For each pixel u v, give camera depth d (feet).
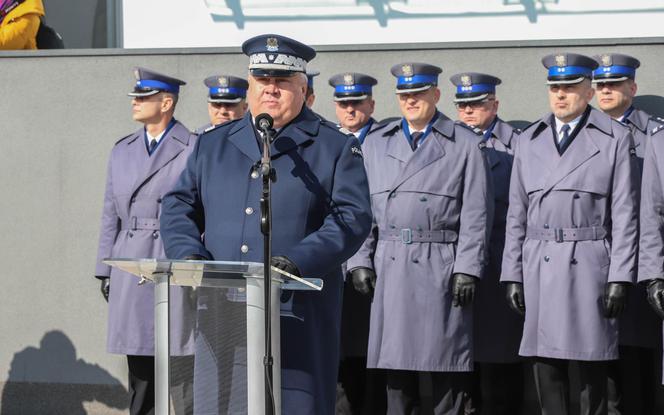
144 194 36.35
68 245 41.78
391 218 34.96
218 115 38.52
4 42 44.29
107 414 41.19
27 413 41.68
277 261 21.94
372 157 35.81
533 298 33.63
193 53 41.52
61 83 42.01
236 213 23.77
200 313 21.12
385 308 34.71
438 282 34.35
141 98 36.78
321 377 23.67
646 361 35.60
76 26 48.21
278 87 24.12
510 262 34.19
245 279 20.94
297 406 23.09
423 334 34.30
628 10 44.21
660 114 38.86
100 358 41.39
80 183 41.81
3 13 44.39
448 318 34.35
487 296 36.27
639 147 36.63
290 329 23.26
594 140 33.58
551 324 33.06
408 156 35.22
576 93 33.68
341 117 38.11
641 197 32.60
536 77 39.75
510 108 39.91
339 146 24.16
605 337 32.83
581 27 44.47
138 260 20.56
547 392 33.50
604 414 33.14
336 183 23.84
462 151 34.88
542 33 44.70
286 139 24.02
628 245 32.68
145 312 35.96
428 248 34.58
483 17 44.96
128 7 47.57
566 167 33.53
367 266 35.01
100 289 41.37
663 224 32.17
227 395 21.04
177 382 21.17
